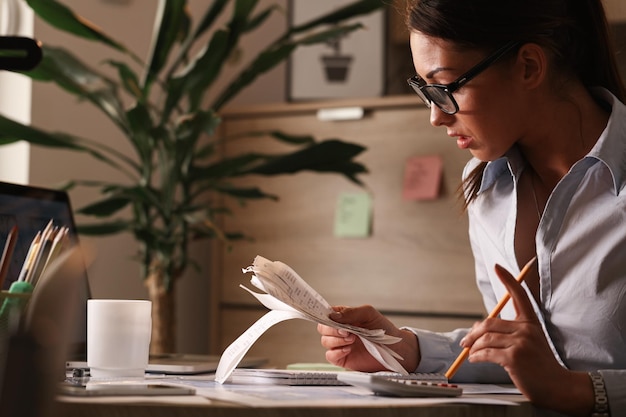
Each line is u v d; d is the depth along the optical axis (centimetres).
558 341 150
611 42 157
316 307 149
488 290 179
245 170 271
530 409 121
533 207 164
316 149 268
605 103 156
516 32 143
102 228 263
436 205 298
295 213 318
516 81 145
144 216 278
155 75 263
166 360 183
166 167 273
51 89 292
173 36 259
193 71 258
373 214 307
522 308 127
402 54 347
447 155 297
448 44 143
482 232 170
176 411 95
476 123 145
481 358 125
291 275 147
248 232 324
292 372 137
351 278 309
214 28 350
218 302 326
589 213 148
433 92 145
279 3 364
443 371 164
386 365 148
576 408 123
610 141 147
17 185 164
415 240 300
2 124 243
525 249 163
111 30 312
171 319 273
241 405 97
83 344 167
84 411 94
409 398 115
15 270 149
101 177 308
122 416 94
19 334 74
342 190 312
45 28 290
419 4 146
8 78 289
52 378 74
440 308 296
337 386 134
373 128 308
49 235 131
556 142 154
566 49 151
